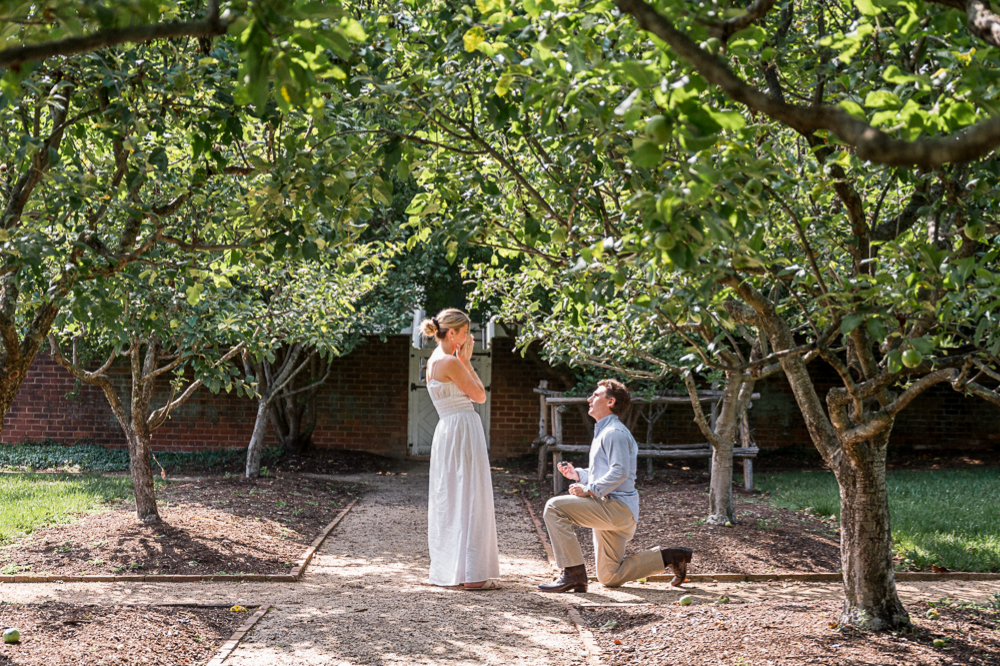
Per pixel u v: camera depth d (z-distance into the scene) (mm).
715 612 4910
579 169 3713
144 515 7641
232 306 6969
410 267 12391
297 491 10258
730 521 7879
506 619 5098
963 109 2289
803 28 4871
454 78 3406
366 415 15070
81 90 3562
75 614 4645
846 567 4547
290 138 3428
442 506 6191
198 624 4797
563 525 5914
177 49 3689
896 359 2787
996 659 3943
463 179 3959
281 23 1901
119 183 3992
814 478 11641
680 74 2371
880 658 3953
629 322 4508
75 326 6785
